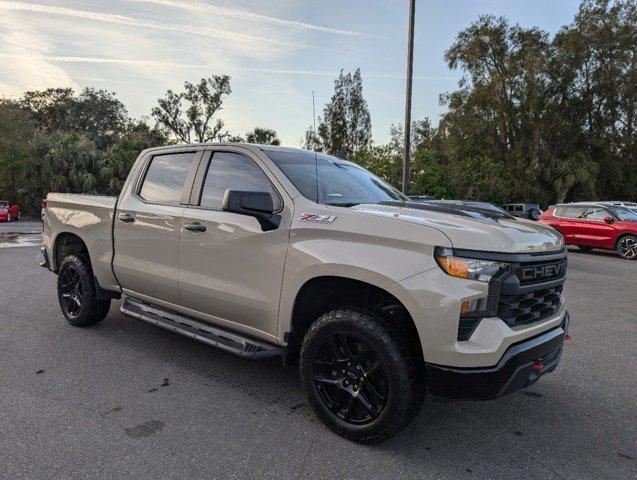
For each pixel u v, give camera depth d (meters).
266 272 3.35
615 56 32.25
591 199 31.34
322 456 2.91
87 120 69.31
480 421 3.45
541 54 32.44
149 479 2.63
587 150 33.22
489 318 2.69
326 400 3.18
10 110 34.00
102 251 4.72
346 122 37.81
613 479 2.77
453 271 2.66
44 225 5.70
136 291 4.50
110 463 2.77
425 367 2.75
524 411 3.62
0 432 3.09
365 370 2.99
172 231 3.99
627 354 4.99
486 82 33.97
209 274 3.73
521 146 32.28
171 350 4.67
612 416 3.57
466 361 2.62
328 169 3.93
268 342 3.50
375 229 2.92
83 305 5.12
